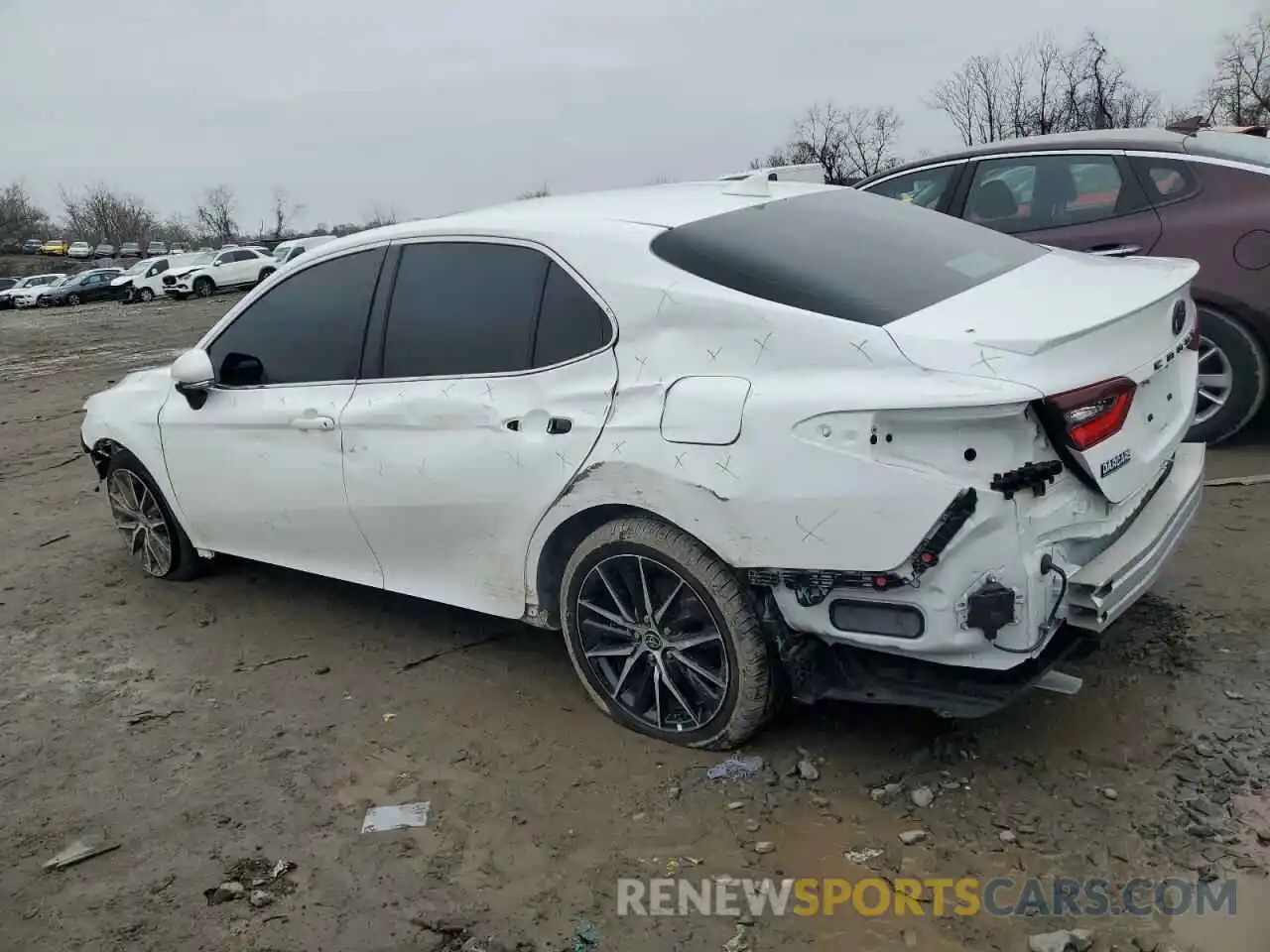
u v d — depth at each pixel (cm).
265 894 288
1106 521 288
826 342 287
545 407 340
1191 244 549
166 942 273
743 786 314
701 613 319
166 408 487
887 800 302
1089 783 299
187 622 484
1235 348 546
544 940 263
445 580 392
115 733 385
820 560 283
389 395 388
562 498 335
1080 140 598
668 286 318
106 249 8750
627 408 318
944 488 263
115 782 352
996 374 265
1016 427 264
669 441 305
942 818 292
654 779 323
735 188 381
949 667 295
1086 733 322
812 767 317
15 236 9856
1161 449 309
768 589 302
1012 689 284
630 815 308
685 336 312
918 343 277
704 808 307
